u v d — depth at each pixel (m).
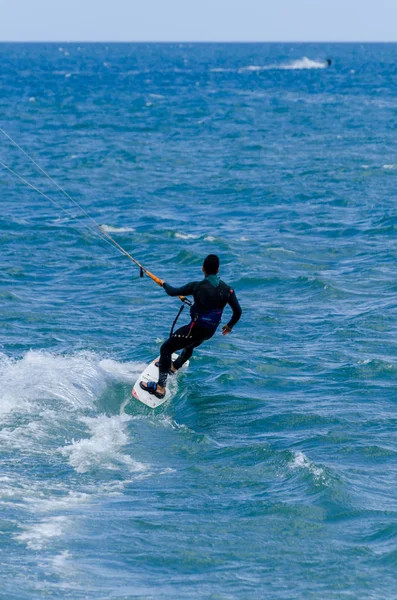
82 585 28.75
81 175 160.25
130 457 40.16
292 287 77.94
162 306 71.50
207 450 41.28
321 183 147.12
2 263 88.00
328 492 35.78
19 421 43.09
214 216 119.75
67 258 91.62
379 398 48.94
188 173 161.88
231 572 29.94
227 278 81.75
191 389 50.44
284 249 95.12
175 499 35.72
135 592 28.38
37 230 106.88
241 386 51.22
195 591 28.59
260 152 193.00
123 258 92.00
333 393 49.84
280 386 51.31
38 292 76.38
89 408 46.00
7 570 29.45
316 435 43.03
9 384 47.97
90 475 37.91
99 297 74.69
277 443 42.31
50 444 40.91
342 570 30.03
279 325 65.19
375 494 36.16
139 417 45.75
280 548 31.69
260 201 131.12
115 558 30.72
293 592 28.56
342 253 93.88
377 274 82.56
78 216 118.56
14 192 140.38
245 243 99.38
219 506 35.09
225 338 61.41
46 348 58.41
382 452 40.97
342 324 64.94
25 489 36.00
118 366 54.03
